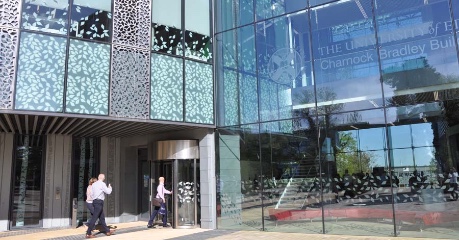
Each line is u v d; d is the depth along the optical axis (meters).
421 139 10.53
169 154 13.67
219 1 14.38
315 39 12.40
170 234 12.09
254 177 12.88
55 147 14.61
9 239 11.50
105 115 11.30
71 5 11.30
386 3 11.44
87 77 11.20
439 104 10.39
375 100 11.27
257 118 13.08
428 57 10.67
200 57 13.71
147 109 12.06
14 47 10.30
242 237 11.30
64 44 10.99
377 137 11.11
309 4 12.60
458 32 10.34
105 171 15.53
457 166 10.03
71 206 14.51
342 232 11.30
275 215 12.38
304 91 12.36
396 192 10.70
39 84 10.47
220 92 13.88
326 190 11.66
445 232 9.98
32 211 13.91
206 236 11.59
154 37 12.70
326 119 11.91
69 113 10.74
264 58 13.20
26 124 12.31
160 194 13.62
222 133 13.65
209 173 13.46
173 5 13.35
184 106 12.89
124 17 12.20
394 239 10.23
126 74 11.88
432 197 10.23
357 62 11.65
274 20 13.19
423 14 10.87
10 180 13.67
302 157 12.14
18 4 10.55
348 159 11.45
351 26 11.87
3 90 10.02
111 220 15.31
